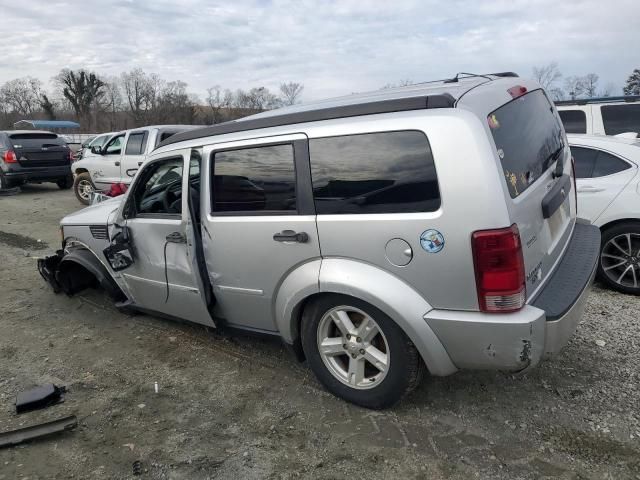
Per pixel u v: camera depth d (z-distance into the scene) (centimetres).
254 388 357
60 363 409
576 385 338
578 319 289
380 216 279
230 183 343
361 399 316
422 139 268
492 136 267
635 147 496
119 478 274
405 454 281
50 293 573
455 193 258
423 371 304
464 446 285
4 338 459
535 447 281
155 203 400
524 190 282
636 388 331
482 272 256
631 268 483
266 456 286
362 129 286
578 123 721
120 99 7662
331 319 319
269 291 336
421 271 271
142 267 416
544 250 301
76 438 309
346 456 282
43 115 7650
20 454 295
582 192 501
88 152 1302
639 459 267
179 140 382
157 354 416
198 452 292
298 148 309
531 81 369
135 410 337
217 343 429
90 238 472
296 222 309
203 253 367
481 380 348
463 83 320
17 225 985
